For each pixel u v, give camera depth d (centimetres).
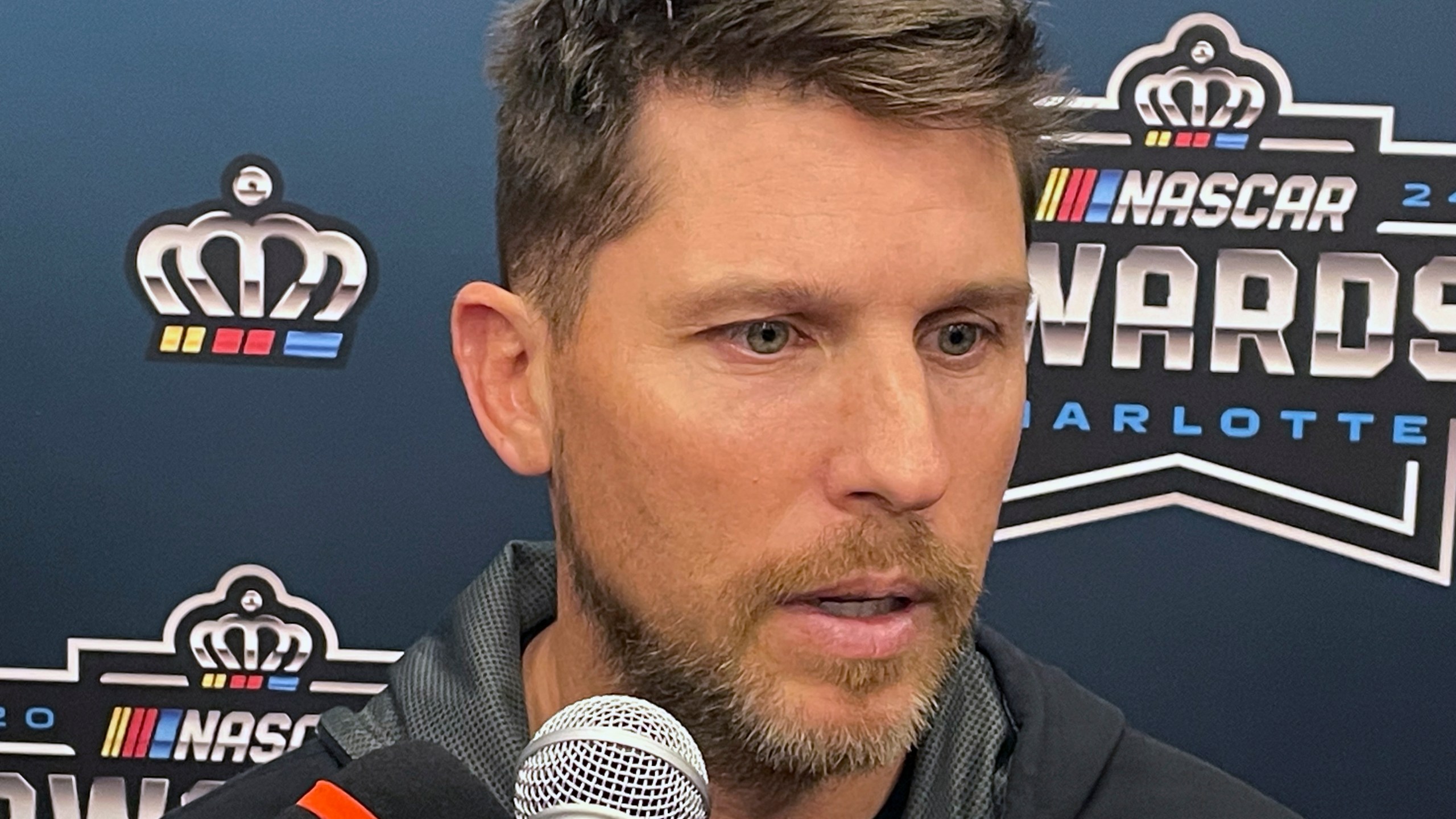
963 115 90
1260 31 174
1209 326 175
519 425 107
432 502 179
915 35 88
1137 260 175
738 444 90
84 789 180
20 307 176
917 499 87
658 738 76
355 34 176
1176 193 175
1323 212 174
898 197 88
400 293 178
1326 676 177
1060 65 141
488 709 109
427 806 84
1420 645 176
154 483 178
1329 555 176
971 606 95
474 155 177
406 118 176
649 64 93
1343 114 174
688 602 93
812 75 88
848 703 91
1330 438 175
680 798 75
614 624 99
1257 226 175
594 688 104
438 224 177
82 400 177
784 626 92
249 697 181
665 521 93
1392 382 174
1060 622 179
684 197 90
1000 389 96
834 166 88
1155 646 178
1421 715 176
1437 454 175
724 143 90
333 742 115
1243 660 178
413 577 179
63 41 174
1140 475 177
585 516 99
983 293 91
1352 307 174
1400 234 174
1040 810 115
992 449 95
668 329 91
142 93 175
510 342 107
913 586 91
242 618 180
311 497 179
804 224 88
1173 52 174
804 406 90
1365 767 177
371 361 178
